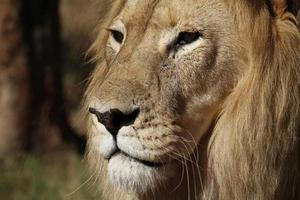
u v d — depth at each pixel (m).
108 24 10.27
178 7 9.09
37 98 19.47
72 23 24.64
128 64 9.04
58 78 19.84
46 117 19.45
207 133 9.26
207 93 9.08
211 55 9.02
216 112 9.16
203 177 9.32
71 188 15.83
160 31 9.12
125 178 8.88
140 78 8.95
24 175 17.81
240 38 9.05
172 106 8.99
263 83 8.89
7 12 19.17
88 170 10.77
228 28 9.06
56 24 19.92
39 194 16.81
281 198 9.06
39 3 19.48
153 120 8.90
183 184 9.41
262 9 9.02
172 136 8.98
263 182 8.91
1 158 18.95
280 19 9.09
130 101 8.80
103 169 9.91
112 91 8.82
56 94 19.73
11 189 17.36
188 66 9.04
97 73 10.19
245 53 9.04
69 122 20.62
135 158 8.87
